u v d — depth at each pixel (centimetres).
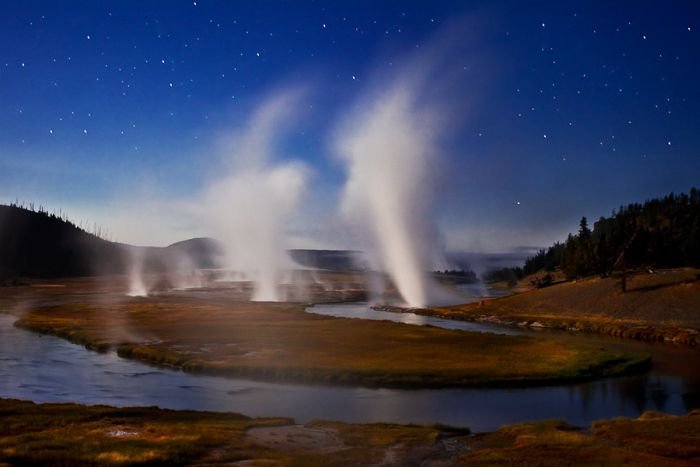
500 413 4416
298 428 3659
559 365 6088
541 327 11075
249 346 7306
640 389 5303
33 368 6156
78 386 5288
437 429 3741
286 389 5197
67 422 3562
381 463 2941
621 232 16950
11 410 3850
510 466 2864
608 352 7019
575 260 16438
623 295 12200
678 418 3875
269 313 12319
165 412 3969
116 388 5219
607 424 3738
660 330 9381
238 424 3681
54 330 9088
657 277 13050
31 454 2856
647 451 3158
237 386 5319
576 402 4784
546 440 3353
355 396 4944
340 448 3203
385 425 3809
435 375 5578
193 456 2955
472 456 3056
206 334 8512
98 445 3033
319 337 8181
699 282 11831
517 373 5703
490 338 8150
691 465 2839
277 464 2834
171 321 10444
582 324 10575
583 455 3033
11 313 12588
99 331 8769
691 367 6469
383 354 6675
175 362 6328
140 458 2836
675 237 16512
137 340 7888
